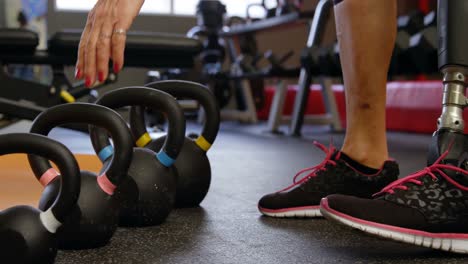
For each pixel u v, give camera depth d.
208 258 0.87
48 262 0.75
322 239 1.01
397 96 4.63
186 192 1.25
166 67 2.54
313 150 2.89
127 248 0.92
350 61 1.13
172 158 1.07
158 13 6.63
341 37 1.14
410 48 2.62
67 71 5.61
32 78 4.62
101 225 0.88
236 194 1.49
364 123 1.16
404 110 4.52
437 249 0.91
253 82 5.42
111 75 2.61
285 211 1.18
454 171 0.90
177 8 6.77
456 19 0.90
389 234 0.89
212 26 5.08
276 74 4.02
